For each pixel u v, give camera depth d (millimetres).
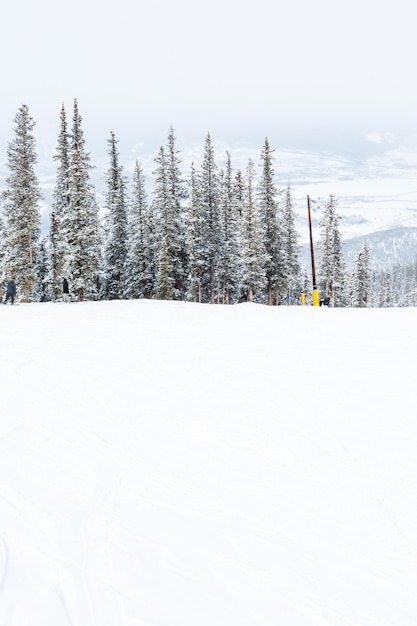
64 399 8023
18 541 4262
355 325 15133
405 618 3457
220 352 11344
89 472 5605
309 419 7129
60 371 9578
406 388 8242
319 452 6109
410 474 5531
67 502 4941
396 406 7461
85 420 7156
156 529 4496
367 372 9289
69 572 3871
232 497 5094
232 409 7578
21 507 4820
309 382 8828
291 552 4184
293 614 3479
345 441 6391
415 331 13562
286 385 8711
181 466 5781
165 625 3354
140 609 3498
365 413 7262
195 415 7340
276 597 3646
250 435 6629
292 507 4906
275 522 4641
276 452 6133
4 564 3945
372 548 4250
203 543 4297
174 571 3912
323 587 3762
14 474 5500
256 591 3703
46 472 5578
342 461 5871
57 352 11203
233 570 3939
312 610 3521
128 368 9875
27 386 8633
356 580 3846
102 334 13680
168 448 6262
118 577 3826
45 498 5004
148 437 6586
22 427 6844
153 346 12023
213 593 3674
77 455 6027
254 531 4488
